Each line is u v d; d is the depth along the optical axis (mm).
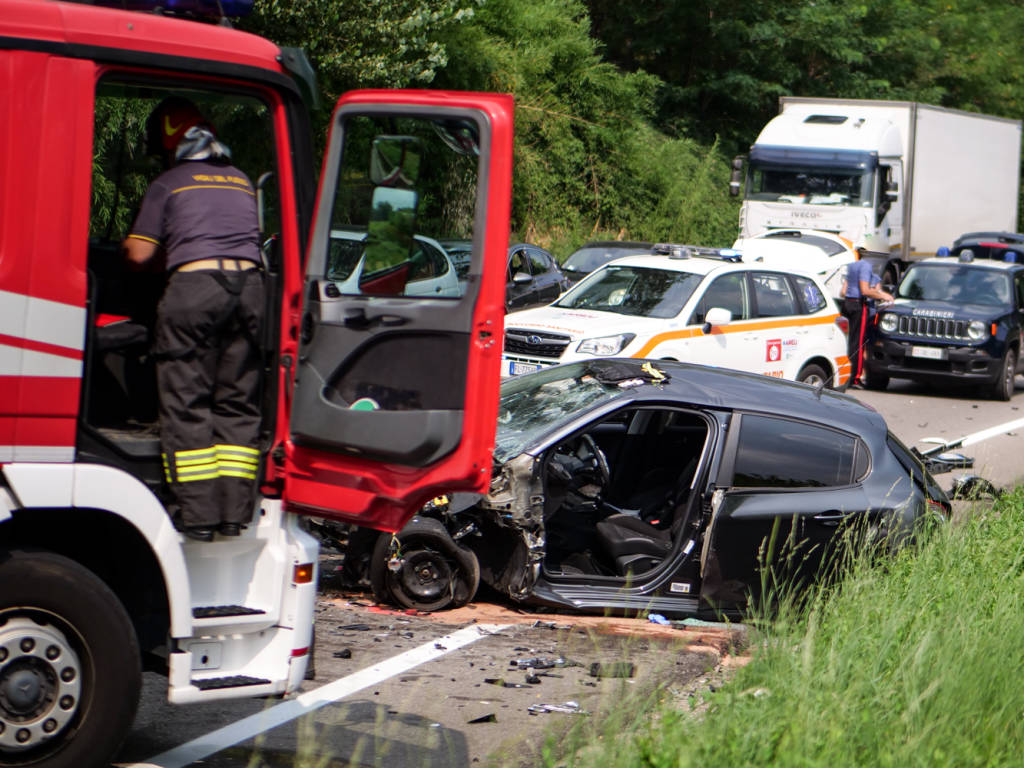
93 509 11562
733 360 37188
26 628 11375
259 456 12406
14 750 11398
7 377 10984
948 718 13750
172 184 11953
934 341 51781
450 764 13672
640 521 21031
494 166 11633
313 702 15453
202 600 12438
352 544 20344
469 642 18250
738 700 13812
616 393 20812
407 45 53312
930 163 76000
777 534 20438
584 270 61750
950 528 21359
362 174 12070
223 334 12078
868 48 117438
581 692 16203
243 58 12039
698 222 91000
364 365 12125
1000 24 135875
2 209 10891
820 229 68938
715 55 105688
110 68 11367
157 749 13664
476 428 11898
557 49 81750
